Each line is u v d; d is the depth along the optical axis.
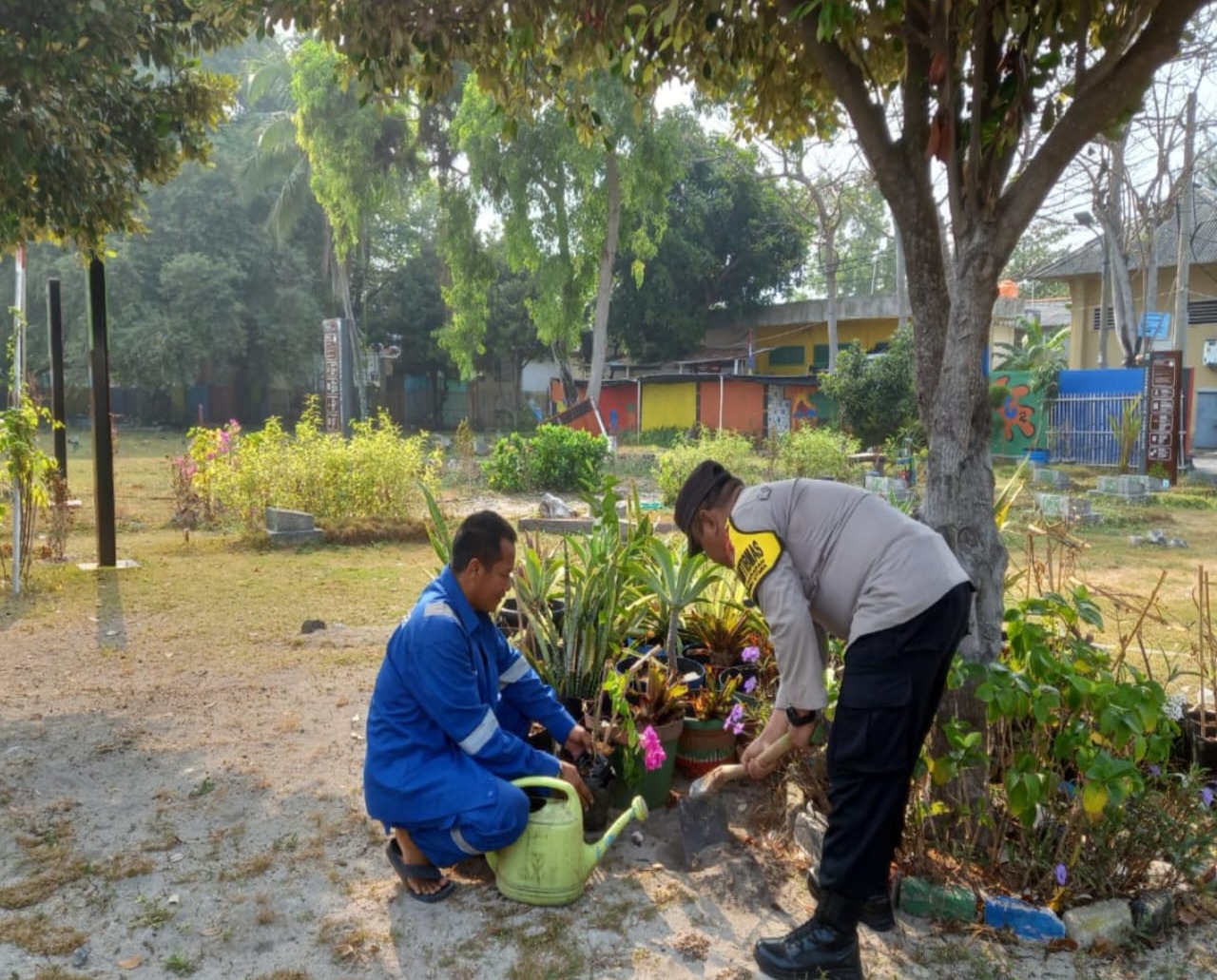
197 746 4.32
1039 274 25.83
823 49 3.41
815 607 2.69
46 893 3.06
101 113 6.07
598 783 3.30
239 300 31.12
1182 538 11.06
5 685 5.20
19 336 7.88
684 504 2.81
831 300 27.56
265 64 29.64
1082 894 2.93
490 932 2.84
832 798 2.60
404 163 26.66
